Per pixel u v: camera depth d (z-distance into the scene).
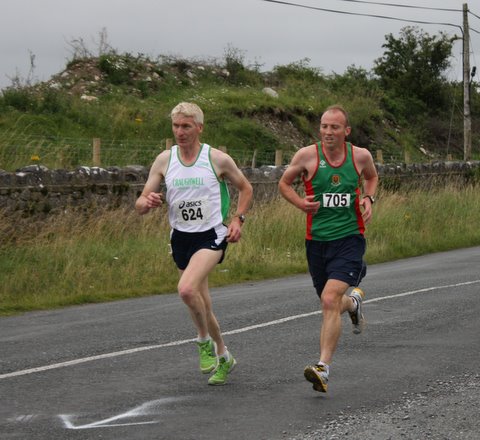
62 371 8.69
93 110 38.09
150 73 48.03
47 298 14.17
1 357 9.40
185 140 8.06
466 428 6.77
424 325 11.13
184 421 6.94
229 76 52.41
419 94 59.94
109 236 18.06
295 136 45.34
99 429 6.73
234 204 22.00
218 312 12.34
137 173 20.95
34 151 24.34
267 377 8.42
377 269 18.56
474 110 62.19
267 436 6.54
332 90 54.94
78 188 19.30
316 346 9.88
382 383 8.14
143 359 9.24
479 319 11.52
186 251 8.25
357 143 49.44
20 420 6.96
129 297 14.80
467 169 35.91
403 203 25.98
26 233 17.66
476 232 25.53
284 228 20.53
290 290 14.82
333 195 8.16
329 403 7.46
